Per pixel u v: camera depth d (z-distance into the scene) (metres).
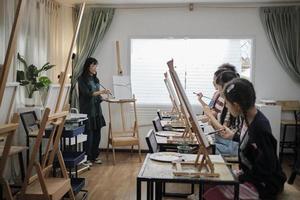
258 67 5.55
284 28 5.35
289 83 5.51
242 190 1.91
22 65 4.29
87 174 4.32
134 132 5.34
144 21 5.68
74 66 5.50
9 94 3.21
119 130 5.71
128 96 5.45
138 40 5.76
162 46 5.74
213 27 5.58
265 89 5.56
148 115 5.76
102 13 5.60
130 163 4.95
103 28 5.60
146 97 5.79
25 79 4.06
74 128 3.70
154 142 2.62
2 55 3.78
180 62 5.72
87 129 4.75
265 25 5.42
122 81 5.50
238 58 5.64
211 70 5.68
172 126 3.70
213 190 2.01
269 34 5.41
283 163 5.07
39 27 4.77
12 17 3.96
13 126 2.03
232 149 2.93
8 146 2.08
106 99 5.29
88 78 4.88
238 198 1.75
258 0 5.27
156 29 5.66
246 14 5.51
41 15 4.80
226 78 3.02
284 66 5.45
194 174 1.80
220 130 2.82
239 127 2.48
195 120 1.93
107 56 5.74
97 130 5.03
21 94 4.13
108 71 5.75
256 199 1.87
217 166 2.01
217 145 2.97
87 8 5.60
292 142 5.35
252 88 2.03
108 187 3.78
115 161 5.07
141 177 1.76
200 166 1.89
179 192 3.50
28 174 2.38
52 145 2.79
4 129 1.91
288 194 2.05
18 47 4.19
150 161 2.12
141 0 5.36
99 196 3.48
